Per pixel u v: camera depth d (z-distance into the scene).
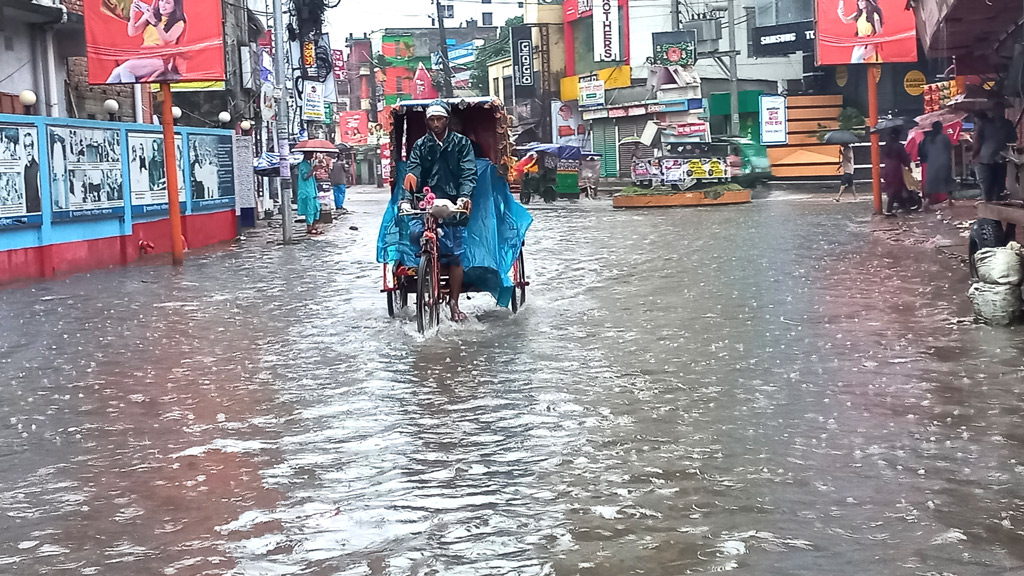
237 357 8.89
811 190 36.91
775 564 4.07
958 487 4.92
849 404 6.54
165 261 18.39
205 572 4.18
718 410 6.53
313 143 24.08
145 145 19.34
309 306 11.88
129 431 6.50
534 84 53.41
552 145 37.97
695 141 41.56
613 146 48.16
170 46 16.36
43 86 21.20
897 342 8.48
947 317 9.54
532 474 5.34
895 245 16.16
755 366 7.80
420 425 6.40
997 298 8.97
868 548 4.21
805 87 41.03
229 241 23.05
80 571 4.24
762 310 10.40
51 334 10.41
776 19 41.59
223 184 23.17
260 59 36.97
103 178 17.70
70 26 21.20
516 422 6.39
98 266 17.55
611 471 5.35
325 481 5.34
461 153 10.00
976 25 12.45
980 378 7.10
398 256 10.21
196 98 31.50
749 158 37.84
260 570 4.18
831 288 11.73
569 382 7.48
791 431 5.98
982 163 16.28
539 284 13.20
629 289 12.44
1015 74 11.91
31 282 15.26
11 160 15.34
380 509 4.87
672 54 41.78
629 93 46.31
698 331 9.38
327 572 4.14
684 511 4.72
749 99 42.16
